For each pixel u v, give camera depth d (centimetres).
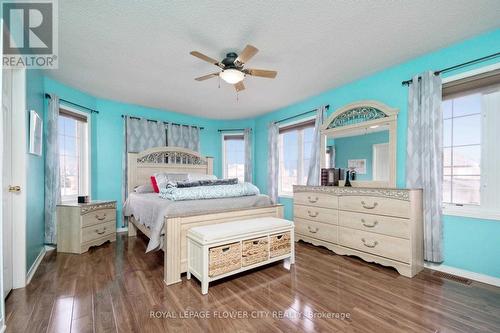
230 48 239
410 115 269
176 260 223
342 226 290
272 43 232
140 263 266
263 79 323
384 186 292
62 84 335
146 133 440
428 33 219
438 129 244
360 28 210
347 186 311
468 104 242
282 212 308
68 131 361
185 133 494
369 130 311
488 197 228
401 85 282
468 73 232
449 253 243
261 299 190
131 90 361
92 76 309
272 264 266
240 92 373
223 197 286
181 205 240
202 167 489
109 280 223
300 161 440
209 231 215
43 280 222
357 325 156
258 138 537
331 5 179
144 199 304
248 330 151
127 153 415
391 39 229
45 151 305
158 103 429
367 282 221
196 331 150
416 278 229
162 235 230
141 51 245
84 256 289
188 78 316
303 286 213
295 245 338
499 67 215
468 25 208
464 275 232
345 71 300
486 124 230
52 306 178
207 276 202
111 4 175
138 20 194
